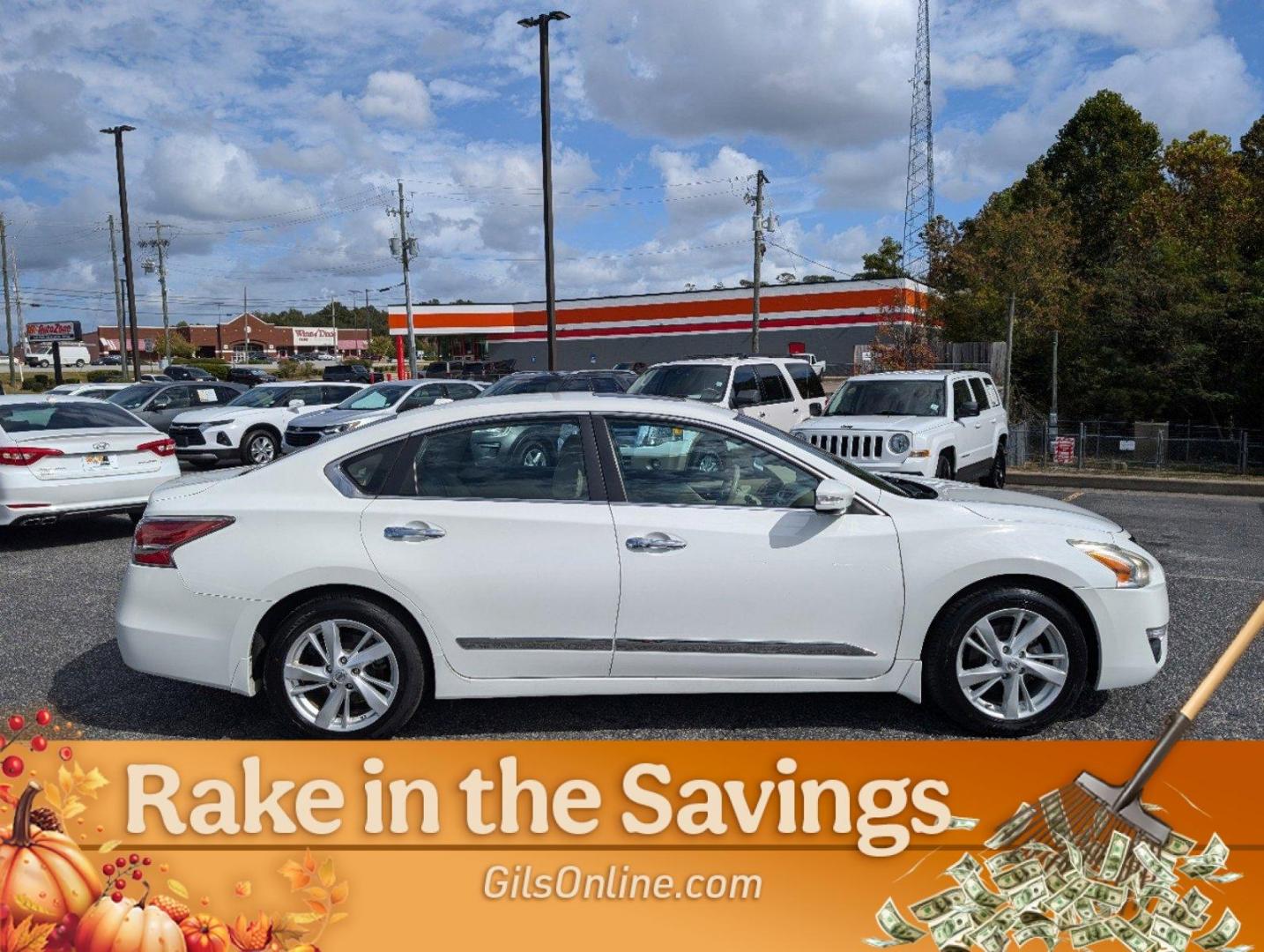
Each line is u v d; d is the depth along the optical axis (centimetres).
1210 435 1841
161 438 974
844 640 425
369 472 428
